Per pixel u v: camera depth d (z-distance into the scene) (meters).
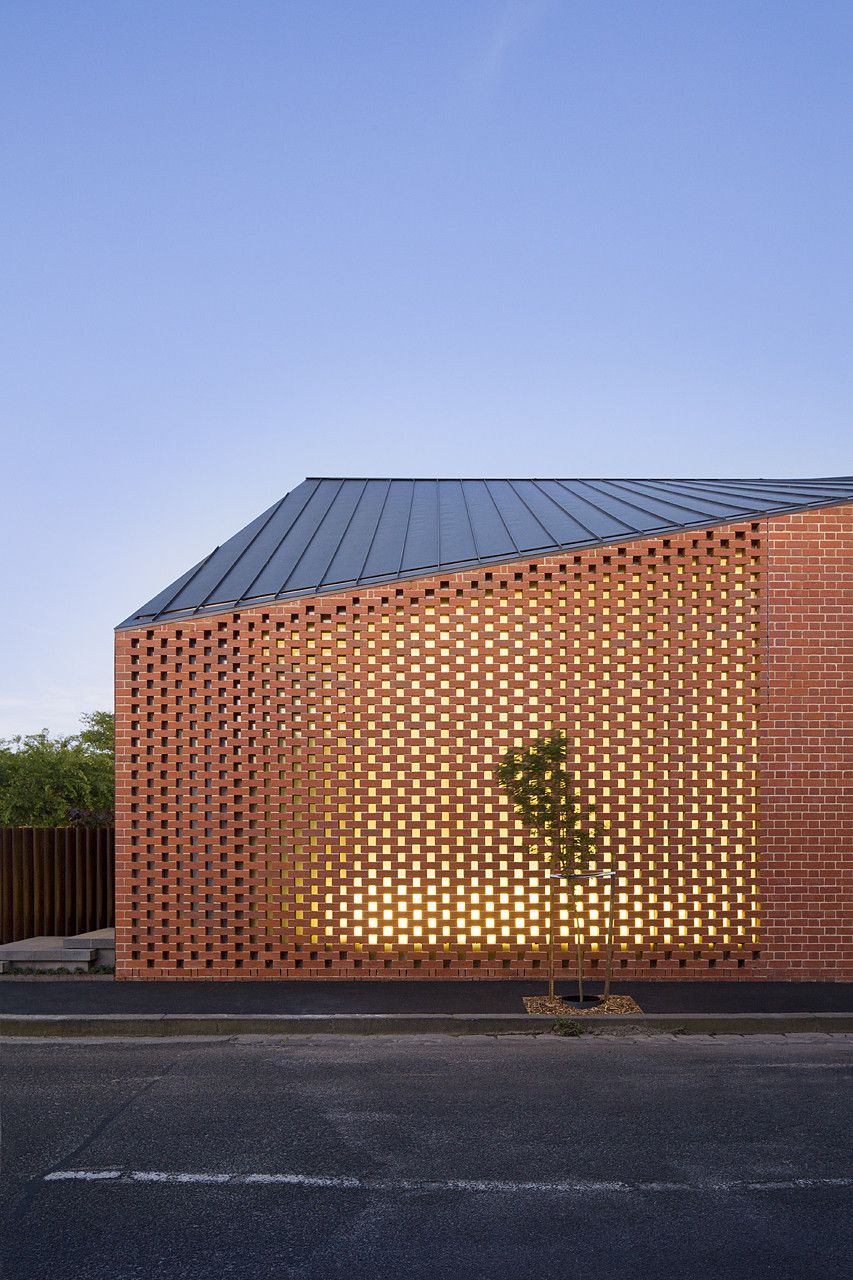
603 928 12.32
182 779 12.52
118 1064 8.74
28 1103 7.55
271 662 12.62
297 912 12.30
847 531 12.71
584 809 12.32
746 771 12.48
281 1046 9.41
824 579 12.65
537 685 12.59
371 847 12.38
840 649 12.58
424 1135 6.80
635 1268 4.89
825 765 12.45
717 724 12.55
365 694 12.58
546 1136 6.77
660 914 12.30
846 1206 5.63
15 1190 5.85
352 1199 5.71
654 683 12.58
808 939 12.23
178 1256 5.00
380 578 12.90
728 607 12.66
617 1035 9.85
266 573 14.14
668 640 12.66
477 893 12.33
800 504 12.97
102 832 15.80
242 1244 5.14
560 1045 9.42
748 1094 7.76
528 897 12.33
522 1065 8.65
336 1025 10.00
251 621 12.69
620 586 12.74
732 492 15.95
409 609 12.69
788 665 12.55
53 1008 10.51
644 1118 7.16
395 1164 6.25
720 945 12.30
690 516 13.48
